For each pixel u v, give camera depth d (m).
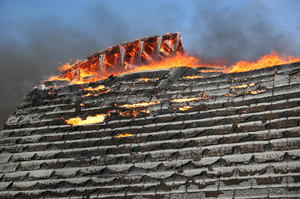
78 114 7.11
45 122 7.17
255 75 6.30
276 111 5.56
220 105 6.09
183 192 5.26
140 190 5.52
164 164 5.68
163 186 5.43
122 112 6.77
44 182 6.16
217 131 5.75
